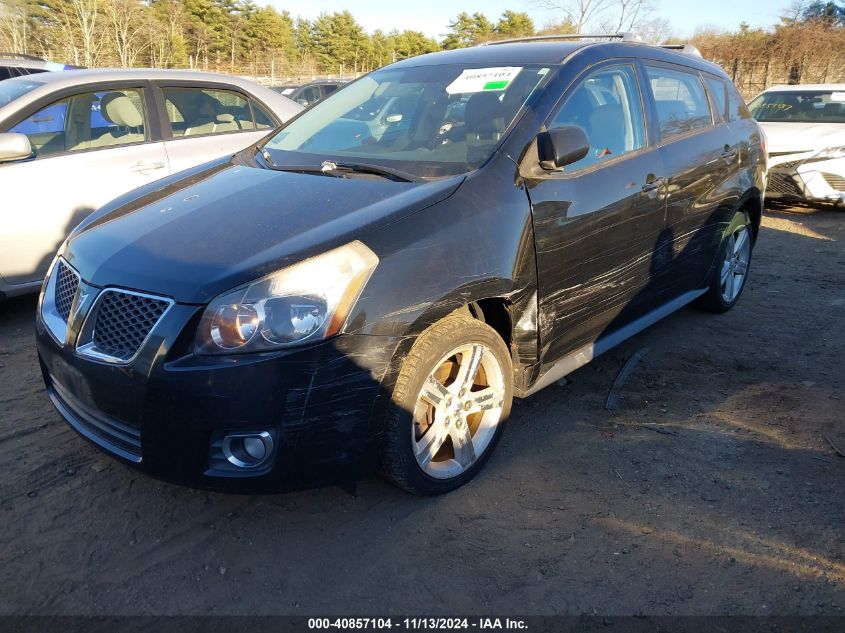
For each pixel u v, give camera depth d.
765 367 4.25
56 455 3.18
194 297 2.31
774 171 8.87
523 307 3.00
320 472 2.45
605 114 3.58
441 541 2.67
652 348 4.53
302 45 61.28
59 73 5.29
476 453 3.00
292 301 2.31
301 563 2.55
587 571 2.52
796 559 2.56
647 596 2.40
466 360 2.83
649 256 3.81
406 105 3.67
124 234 2.78
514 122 3.19
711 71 4.77
